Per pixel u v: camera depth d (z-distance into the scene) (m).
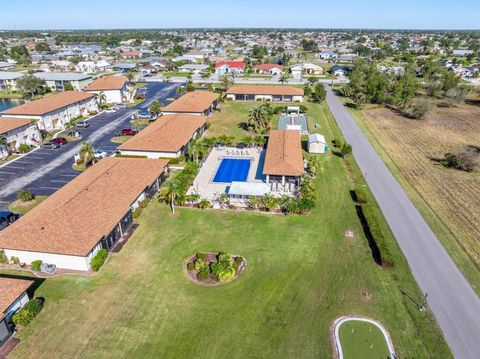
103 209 40.25
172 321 29.47
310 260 36.91
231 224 43.31
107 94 107.38
